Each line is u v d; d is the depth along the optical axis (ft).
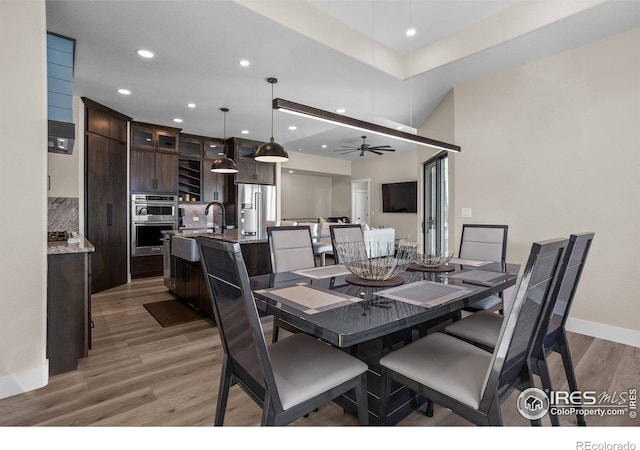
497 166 11.98
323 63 10.96
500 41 9.73
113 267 16.02
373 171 32.45
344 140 25.11
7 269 6.57
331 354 4.92
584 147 9.96
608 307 9.62
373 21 10.27
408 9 9.68
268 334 10.12
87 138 14.46
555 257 4.18
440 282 6.29
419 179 19.48
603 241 9.68
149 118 17.31
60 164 13.76
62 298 7.64
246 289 3.71
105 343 9.29
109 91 13.47
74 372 7.61
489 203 12.24
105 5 7.97
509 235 11.69
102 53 10.29
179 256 12.38
